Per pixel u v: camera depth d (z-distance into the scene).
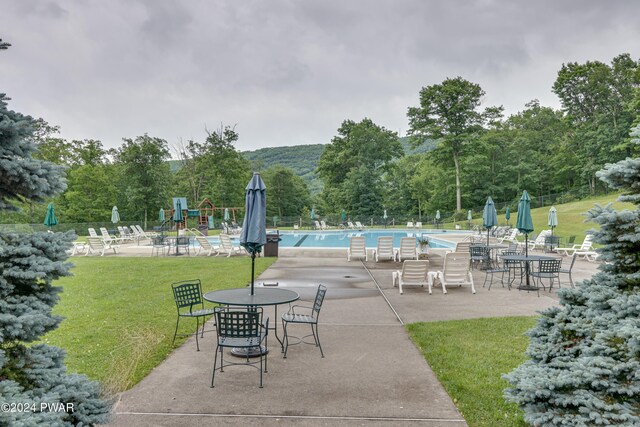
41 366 2.78
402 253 16.80
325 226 40.19
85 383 2.92
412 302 9.12
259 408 4.05
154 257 17.80
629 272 3.46
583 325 3.26
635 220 3.33
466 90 45.59
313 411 3.99
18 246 2.86
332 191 57.44
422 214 54.00
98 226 33.81
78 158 46.09
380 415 3.91
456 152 47.19
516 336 6.43
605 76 47.88
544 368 3.19
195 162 53.56
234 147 54.84
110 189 44.03
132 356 5.27
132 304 8.59
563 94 52.38
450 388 4.49
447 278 10.55
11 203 3.03
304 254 18.23
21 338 2.70
